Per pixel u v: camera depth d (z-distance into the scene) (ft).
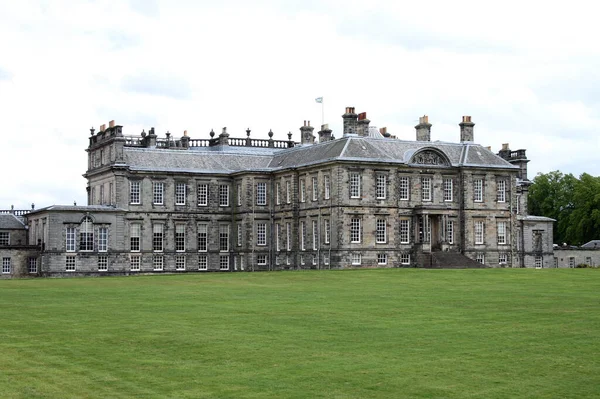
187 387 105.29
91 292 205.67
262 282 239.09
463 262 351.05
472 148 381.60
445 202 367.86
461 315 157.69
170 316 158.51
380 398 100.22
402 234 359.46
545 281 233.14
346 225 342.64
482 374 110.32
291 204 372.17
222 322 150.51
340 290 209.26
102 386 105.91
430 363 116.47
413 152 359.66
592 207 507.30
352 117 365.40
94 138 400.26
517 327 142.51
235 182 395.55
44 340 133.80
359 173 345.92
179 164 389.39
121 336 136.56
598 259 462.19
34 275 370.12
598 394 100.83
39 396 101.65
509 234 379.35
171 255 383.04
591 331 137.69
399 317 155.84
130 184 376.07
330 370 112.88
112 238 368.89
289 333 138.72
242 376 110.32
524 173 444.14
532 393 101.50
